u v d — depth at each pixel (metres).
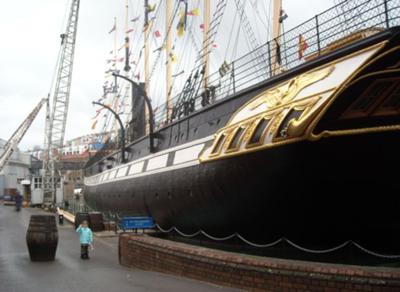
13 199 76.25
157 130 25.06
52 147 77.50
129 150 32.91
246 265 10.25
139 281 11.98
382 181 11.49
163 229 22.98
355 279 8.34
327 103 10.67
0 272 13.90
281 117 12.14
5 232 28.03
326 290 8.67
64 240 24.03
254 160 13.15
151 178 23.91
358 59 10.73
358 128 11.04
